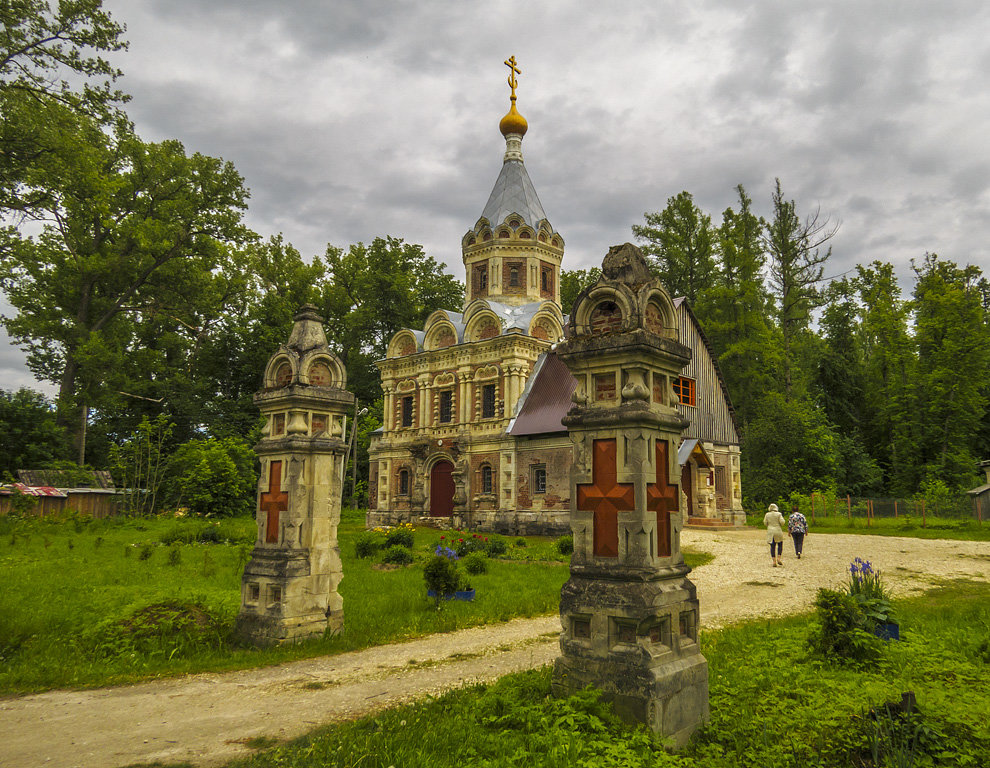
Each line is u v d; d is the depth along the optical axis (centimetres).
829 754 647
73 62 3225
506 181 4753
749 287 5112
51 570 1903
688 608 773
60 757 689
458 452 3997
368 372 6425
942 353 5247
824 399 5922
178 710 845
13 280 4872
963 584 1870
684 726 725
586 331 855
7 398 5131
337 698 895
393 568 2223
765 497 4559
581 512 802
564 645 774
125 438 5794
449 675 1009
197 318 5903
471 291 4684
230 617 1271
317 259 6231
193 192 5422
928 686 816
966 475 4903
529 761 606
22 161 3438
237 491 4559
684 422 830
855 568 1217
